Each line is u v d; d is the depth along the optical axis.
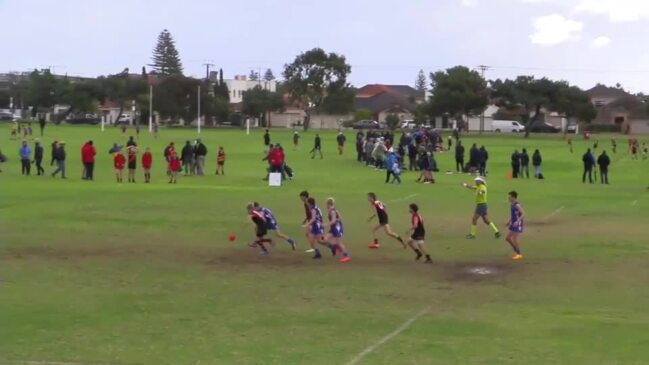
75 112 163.50
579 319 16.56
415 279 20.77
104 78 163.62
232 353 13.99
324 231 26.58
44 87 154.88
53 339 14.80
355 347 14.40
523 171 63.78
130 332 15.34
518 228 23.80
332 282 20.28
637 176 63.56
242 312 17.02
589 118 135.75
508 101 137.12
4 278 20.30
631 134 150.62
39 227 29.23
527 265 22.86
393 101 188.25
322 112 163.62
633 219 34.03
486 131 149.50
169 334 15.21
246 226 30.28
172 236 27.73
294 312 17.06
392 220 32.75
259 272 21.55
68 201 37.16
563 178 60.69
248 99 163.38
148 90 156.88
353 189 46.59
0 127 111.19
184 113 148.75
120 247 25.28
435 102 138.62
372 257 24.02
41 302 17.75
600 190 49.72
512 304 17.97
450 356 13.87
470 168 61.50
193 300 18.11
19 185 44.41
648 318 16.69
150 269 21.80
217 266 22.36
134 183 47.41
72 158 65.75
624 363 13.49
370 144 64.75
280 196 41.53
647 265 22.89
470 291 19.33
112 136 95.19
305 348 14.32
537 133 142.62
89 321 16.16
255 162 67.31
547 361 13.59
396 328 15.75
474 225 28.12
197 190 43.62
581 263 23.20
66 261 22.78
